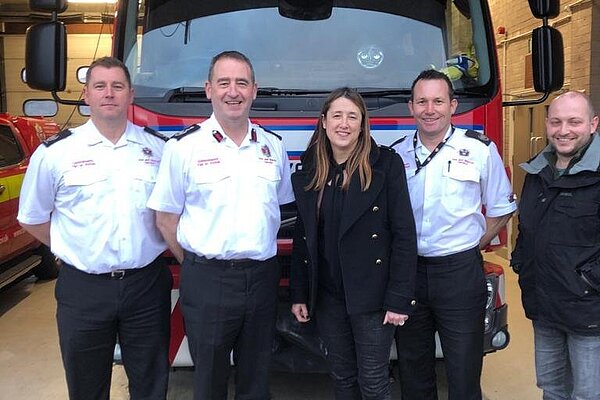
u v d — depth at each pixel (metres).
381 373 3.00
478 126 3.55
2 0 12.23
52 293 6.91
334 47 3.64
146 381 3.16
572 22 6.75
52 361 4.93
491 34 3.67
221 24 3.66
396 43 3.67
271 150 3.03
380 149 2.96
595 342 2.89
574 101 2.81
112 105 2.89
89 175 2.91
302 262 3.08
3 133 6.56
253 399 3.12
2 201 5.97
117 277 2.96
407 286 2.87
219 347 2.96
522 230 3.09
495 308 3.59
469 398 3.15
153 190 2.95
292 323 3.42
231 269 2.91
